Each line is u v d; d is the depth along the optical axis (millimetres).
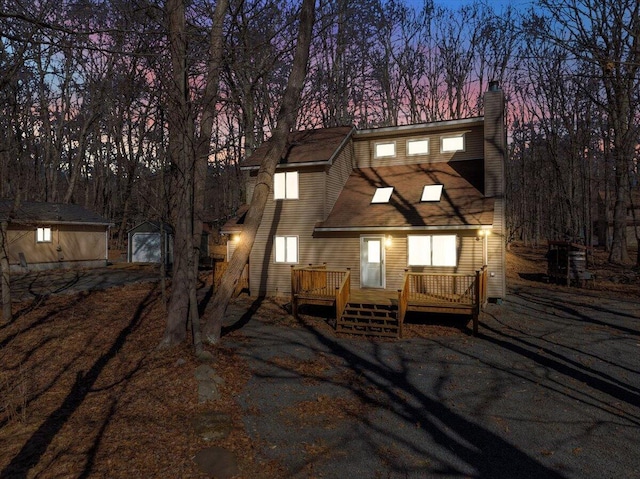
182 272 10430
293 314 13875
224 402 7289
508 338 11172
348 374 8688
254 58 13711
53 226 24531
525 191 41781
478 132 17906
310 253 17328
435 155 18609
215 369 8648
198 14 10898
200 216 11227
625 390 7648
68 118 33781
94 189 43969
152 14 9539
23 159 25328
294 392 7754
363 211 16906
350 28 29422
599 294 17453
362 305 13125
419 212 15844
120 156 14883
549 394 7512
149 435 6137
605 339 10922
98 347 10203
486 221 14406
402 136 19281
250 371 8805
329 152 17172
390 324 12586
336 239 16969
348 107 33219
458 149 18250
